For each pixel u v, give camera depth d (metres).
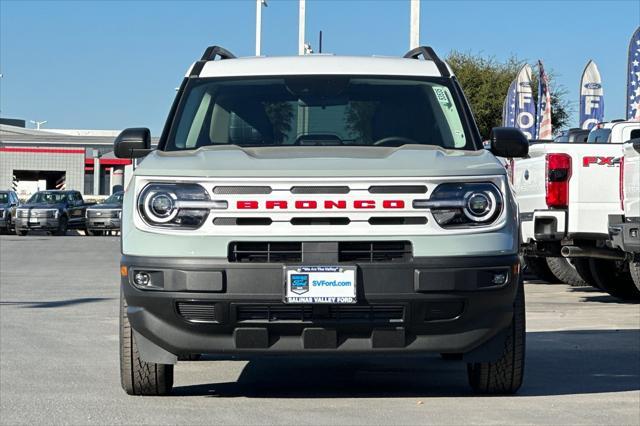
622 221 14.02
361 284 6.71
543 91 29.95
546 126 29.86
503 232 6.96
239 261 6.79
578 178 14.21
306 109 8.23
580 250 13.93
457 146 8.00
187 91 8.49
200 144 8.04
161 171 7.05
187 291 6.79
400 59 8.85
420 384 8.30
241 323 6.82
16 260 26.39
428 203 6.85
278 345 6.89
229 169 6.93
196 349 6.95
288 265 6.70
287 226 6.79
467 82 52.91
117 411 7.21
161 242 6.88
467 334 6.95
